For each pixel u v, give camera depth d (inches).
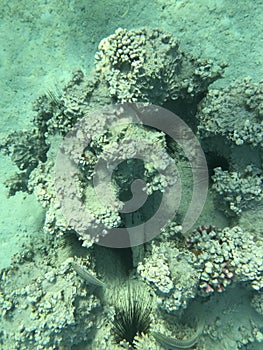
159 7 79.0
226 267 50.8
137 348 52.9
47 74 82.4
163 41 52.0
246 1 76.9
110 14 80.7
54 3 83.7
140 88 50.9
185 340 50.9
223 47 75.7
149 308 57.3
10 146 62.4
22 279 54.1
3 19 85.1
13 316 51.3
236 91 54.7
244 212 56.6
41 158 62.9
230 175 56.5
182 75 55.7
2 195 76.8
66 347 53.0
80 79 52.5
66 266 53.1
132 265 64.3
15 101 82.0
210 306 56.6
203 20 77.2
